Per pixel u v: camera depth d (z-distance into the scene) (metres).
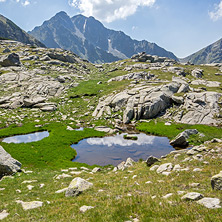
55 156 35.59
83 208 10.94
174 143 41.62
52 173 25.81
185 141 40.81
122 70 146.50
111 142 45.16
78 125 59.44
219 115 55.88
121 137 49.56
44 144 41.75
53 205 12.40
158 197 11.12
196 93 66.56
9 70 114.38
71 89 95.56
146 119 63.69
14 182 20.81
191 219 7.54
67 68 145.50
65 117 65.62
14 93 84.31
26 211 11.66
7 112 67.75
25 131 51.47
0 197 15.81
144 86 77.94
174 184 13.58
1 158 24.50
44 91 90.19
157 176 16.91
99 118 64.75
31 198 14.68
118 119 62.62
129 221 8.50
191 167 17.45
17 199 14.66
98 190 14.73
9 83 98.06
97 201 11.91
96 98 81.12
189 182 13.30
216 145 23.17
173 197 10.38
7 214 11.62
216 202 8.53
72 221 9.34
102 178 20.30
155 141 45.34
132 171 21.61
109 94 80.38
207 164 17.42
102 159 34.81
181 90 72.44
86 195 13.57
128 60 191.25
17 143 41.50
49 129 53.97
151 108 63.53
